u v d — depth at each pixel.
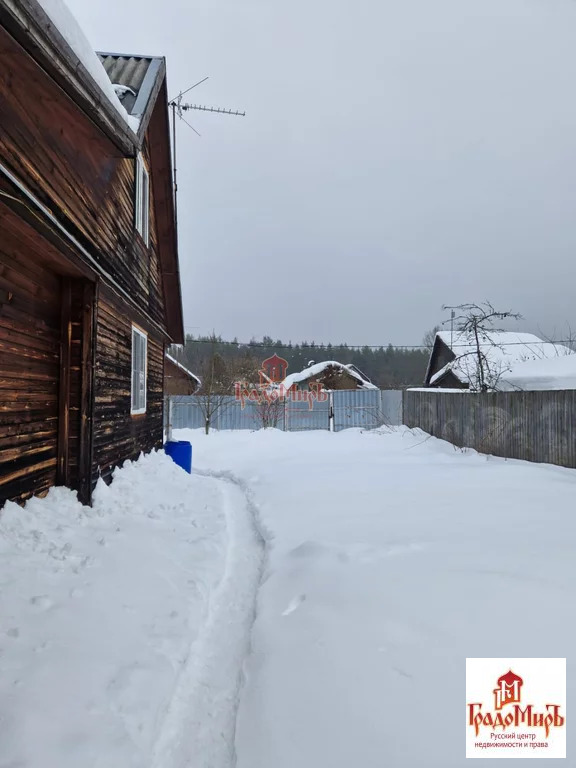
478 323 12.81
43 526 3.61
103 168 4.96
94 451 4.82
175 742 2.09
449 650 2.44
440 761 1.78
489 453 9.71
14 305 3.62
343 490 6.68
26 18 2.40
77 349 4.54
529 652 2.40
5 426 3.49
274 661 2.53
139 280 6.91
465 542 4.13
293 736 1.98
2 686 2.04
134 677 2.29
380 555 3.83
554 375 10.81
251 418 18.19
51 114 3.65
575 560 3.61
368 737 1.92
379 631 2.65
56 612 2.66
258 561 4.32
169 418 13.41
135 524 4.43
